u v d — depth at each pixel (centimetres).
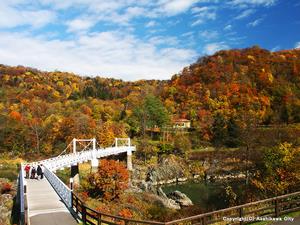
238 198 3581
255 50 15325
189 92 12569
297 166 3030
